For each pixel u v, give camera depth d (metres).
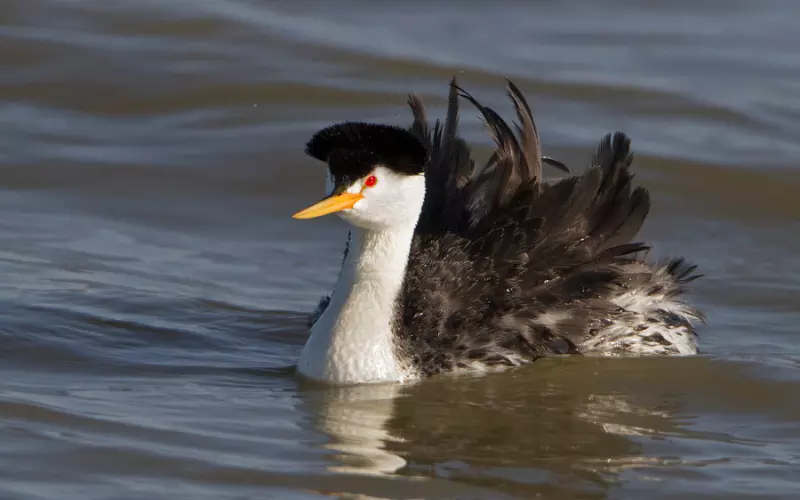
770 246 17.30
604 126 20.69
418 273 13.44
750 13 25.80
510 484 10.81
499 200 13.84
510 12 25.73
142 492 10.44
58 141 19.70
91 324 14.32
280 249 17.02
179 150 19.59
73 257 16.27
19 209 17.62
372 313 12.87
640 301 14.07
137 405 12.22
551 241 13.73
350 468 11.00
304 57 22.70
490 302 13.52
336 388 12.84
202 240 17.17
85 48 22.42
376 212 12.53
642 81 22.33
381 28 24.38
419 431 11.84
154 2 24.31
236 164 19.22
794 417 12.45
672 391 13.04
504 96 21.62
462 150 14.48
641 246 13.89
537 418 12.27
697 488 10.82
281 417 12.04
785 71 22.88
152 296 15.24
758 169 19.23
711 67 23.06
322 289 15.83
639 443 11.76
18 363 13.22
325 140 12.56
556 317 13.64
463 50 23.50
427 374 13.12
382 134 12.42
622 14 25.80
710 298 15.71
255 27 23.64
